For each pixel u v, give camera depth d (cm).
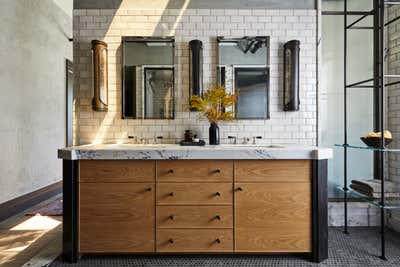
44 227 288
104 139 268
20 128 360
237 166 206
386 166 281
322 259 206
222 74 268
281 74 271
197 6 271
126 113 268
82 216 206
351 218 277
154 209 206
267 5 272
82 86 268
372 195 238
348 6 289
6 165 331
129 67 268
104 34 269
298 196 206
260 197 206
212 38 270
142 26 270
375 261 206
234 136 271
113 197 206
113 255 218
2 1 326
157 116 269
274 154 202
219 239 206
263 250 206
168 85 268
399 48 265
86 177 206
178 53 270
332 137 287
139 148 211
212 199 206
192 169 206
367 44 288
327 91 287
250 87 270
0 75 324
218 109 261
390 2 215
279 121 271
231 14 271
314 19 272
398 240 242
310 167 207
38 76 400
